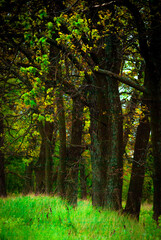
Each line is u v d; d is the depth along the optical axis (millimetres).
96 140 9234
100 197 8945
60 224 5961
